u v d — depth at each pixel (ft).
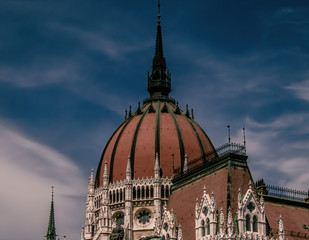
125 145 499.10
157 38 555.28
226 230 340.80
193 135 503.20
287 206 396.98
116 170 494.18
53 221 522.47
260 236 345.31
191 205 385.29
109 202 484.74
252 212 349.00
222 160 375.45
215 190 367.45
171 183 476.13
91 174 514.68
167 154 487.61
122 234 208.85
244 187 362.74
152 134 496.23
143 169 485.15
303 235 383.86
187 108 533.55
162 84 538.06
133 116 520.83
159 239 194.90
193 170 401.70
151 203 474.49
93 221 499.92
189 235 371.76
